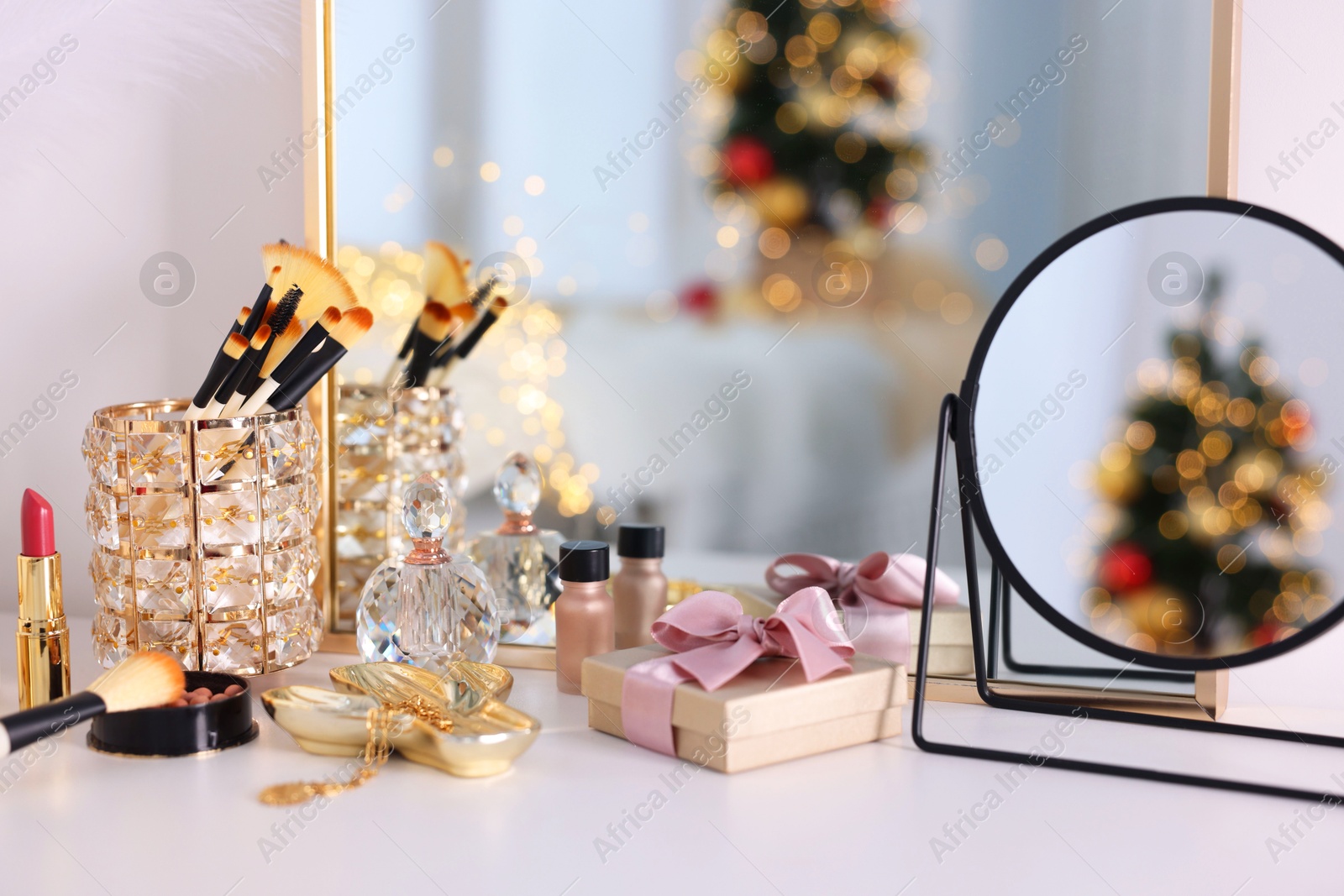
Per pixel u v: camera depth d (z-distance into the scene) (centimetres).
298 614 86
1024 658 85
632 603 91
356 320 82
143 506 80
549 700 86
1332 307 74
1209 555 77
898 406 88
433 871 57
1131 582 78
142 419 84
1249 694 89
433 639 84
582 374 95
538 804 65
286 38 102
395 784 68
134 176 106
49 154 107
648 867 57
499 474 97
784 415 91
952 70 86
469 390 98
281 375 84
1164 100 82
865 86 87
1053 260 80
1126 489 79
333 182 98
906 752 74
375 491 100
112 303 108
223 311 106
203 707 73
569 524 96
